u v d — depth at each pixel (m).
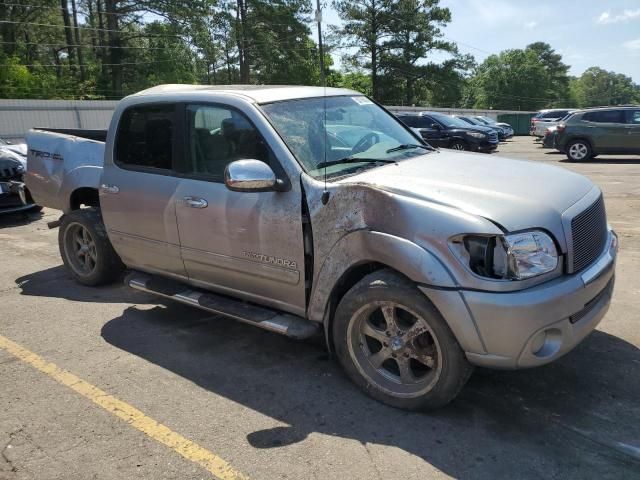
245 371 3.84
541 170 3.75
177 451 2.96
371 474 2.75
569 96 116.25
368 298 3.24
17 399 3.51
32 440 3.08
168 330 4.55
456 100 64.25
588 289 3.04
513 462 2.82
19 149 9.71
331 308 3.53
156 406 3.41
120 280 5.73
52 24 50.00
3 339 4.41
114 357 4.08
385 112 4.77
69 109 32.16
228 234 3.83
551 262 2.94
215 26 48.84
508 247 2.84
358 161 3.76
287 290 3.69
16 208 8.84
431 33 58.97
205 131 4.02
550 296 2.85
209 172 3.99
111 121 4.70
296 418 3.25
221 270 4.01
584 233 3.19
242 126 3.79
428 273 2.95
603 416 3.20
